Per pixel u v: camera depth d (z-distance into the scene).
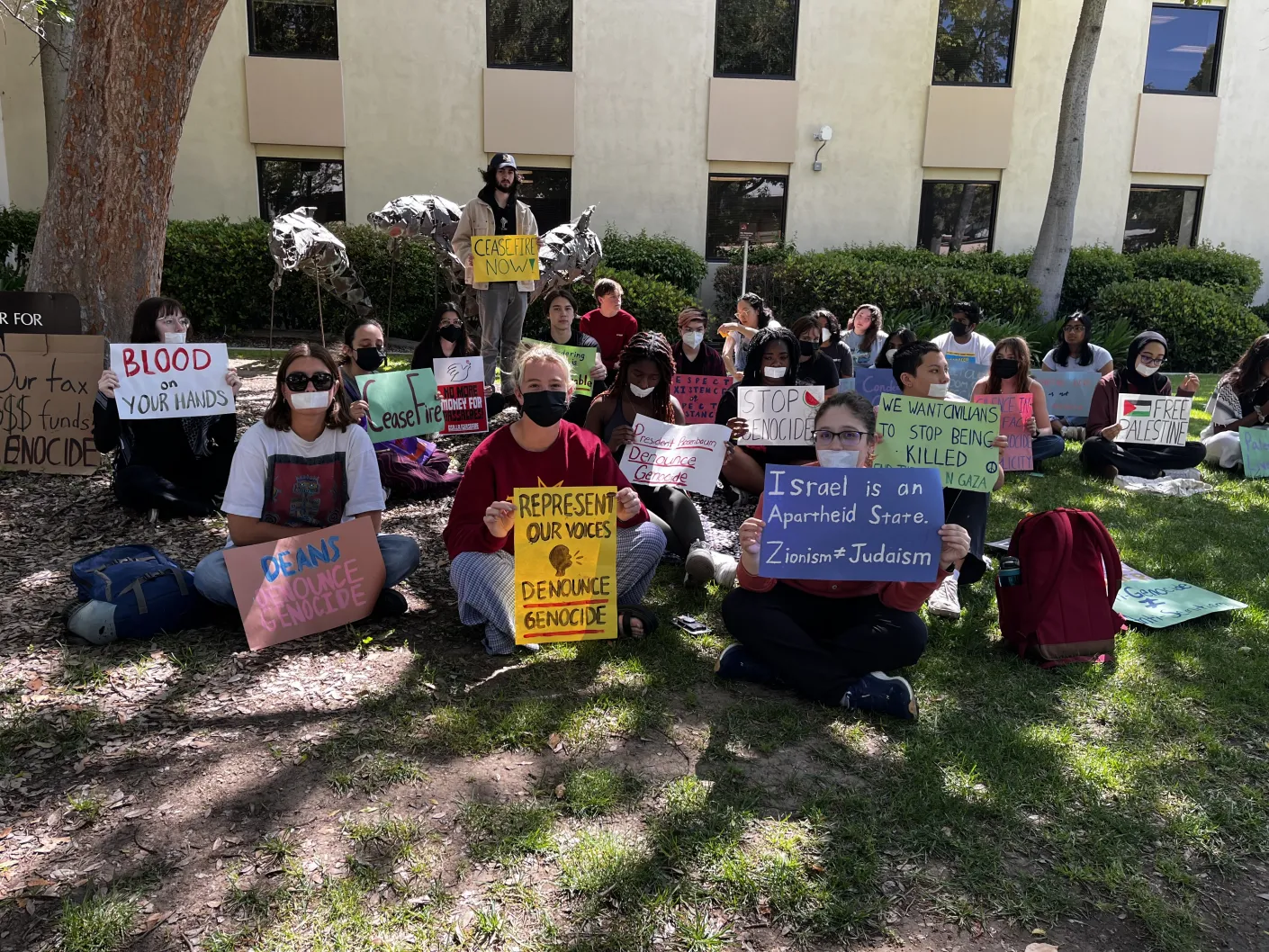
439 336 6.84
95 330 6.16
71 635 3.59
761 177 14.89
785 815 2.65
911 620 3.28
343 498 3.85
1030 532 3.76
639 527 3.87
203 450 5.02
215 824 2.54
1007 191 15.12
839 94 14.61
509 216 7.73
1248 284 14.80
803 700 3.33
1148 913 2.30
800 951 2.17
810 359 5.90
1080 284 14.59
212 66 13.45
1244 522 5.73
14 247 12.53
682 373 6.46
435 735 3.01
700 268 14.15
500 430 3.73
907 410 4.09
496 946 2.15
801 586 3.41
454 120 14.02
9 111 13.16
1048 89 14.84
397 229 8.41
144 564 3.69
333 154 13.96
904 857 2.49
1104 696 3.40
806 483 3.15
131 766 2.79
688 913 2.26
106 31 5.76
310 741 2.95
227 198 13.84
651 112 14.36
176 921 2.19
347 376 5.95
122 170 5.98
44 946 2.10
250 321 12.67
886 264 13.95
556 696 3.29
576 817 2.63
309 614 3.62
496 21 13.91
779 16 14.38
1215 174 15.37
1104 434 6.93
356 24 13.59
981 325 12.61
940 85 14.70
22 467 5.55
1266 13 14.91
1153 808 2.74
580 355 6.83
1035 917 2.29
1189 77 15.12
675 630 3.91
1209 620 4.14
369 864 2.40
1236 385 7.31
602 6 13.98
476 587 3.57
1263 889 2.43
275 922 2.19
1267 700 3.39
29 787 2.67
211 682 3.29
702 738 3.06
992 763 2.93
